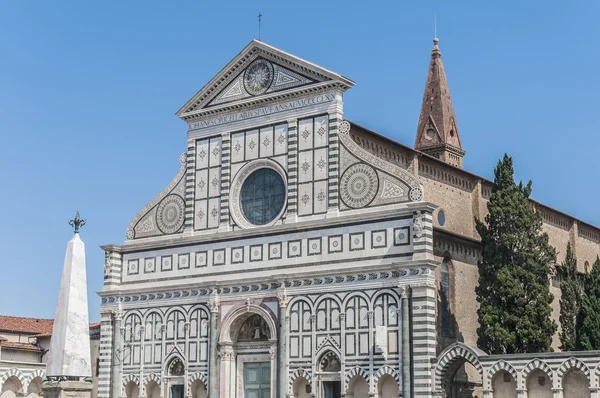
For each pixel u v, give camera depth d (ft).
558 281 270.46
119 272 249.75
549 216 294.66
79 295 144.97
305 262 215.92
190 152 244.83
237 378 226.17
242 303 223.92
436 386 192.65
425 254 197.67
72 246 146.41
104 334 246.47
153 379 236.63
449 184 253.03
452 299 225.76
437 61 329.11
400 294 198.80
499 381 191.42
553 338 263.08
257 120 233.55
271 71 232.53
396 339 198.29
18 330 303.07
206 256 234.38
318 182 219.20
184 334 233.55
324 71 220.84
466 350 191.72
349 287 207.31
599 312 212.84
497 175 216.95
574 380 183.11
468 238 231.91
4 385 253.65
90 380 144.56
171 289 237.66
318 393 207.92
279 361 214.28
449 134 321.32
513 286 203.72
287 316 215.51
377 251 205.36
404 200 204.85
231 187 234.79
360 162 213.46
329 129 219.82
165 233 245.04
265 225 224.94
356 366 202.90
